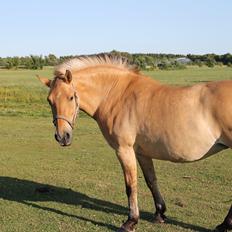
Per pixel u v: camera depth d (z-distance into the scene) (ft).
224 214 22.20
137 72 20.22
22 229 20.25
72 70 20.24
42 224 20.94
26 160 37.11
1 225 20.88
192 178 30.17
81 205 24.12
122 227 19.34
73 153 40.09
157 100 18.30
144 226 20.44
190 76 198.70
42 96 100.78
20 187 28.32
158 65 305.53
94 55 20.98
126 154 19.03
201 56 395.75
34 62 338.54
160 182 29.07
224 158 36.99
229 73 223.10
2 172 32.76
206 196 25.67
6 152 40.75
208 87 17.61
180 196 25.63
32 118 67.31
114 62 20.35
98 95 19.99
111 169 33.37
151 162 20.47
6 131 53.98
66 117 19.26
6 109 79.41
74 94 19.45
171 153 18.01
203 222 20.97
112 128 19.26
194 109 17.38
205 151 17.52
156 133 18.08
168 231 19.74
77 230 20.04
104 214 22.47
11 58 353.31
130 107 18.85
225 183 28.71
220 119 16.88
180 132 17.53
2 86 136.67
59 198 25.62
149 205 23.89
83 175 31.42
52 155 39.24
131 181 19.13
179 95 17.92
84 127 57.31
